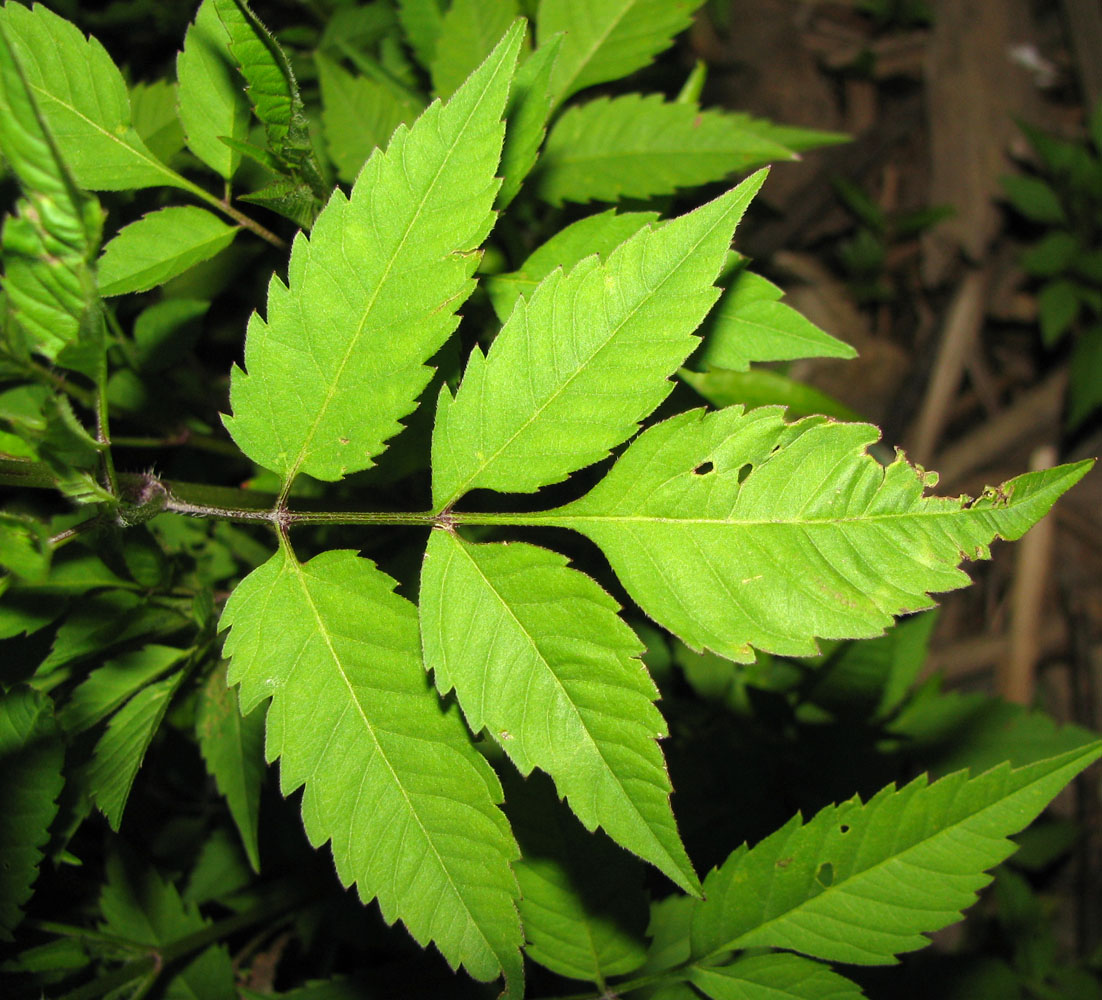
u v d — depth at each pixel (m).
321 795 0.16
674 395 0.22
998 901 0.42
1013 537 0.15
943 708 0.35
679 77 0.36
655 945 0.23
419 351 0.16
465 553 0.16
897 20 0.60
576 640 0.15
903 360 0.56
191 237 0.20
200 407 0.28
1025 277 0.56
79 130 0.20
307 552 0.26
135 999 0.24
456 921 0.16
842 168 0.57
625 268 0.16
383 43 0.31
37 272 0.13
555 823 0.21
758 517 0.15
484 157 0.16
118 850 0.25
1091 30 0.57
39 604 0.20
